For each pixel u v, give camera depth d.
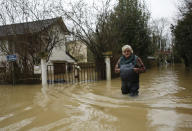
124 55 4.55
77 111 3.22
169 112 2.93
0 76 8.97
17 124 2.64
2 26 9.48
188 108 3.14
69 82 8.56
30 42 9.52
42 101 4.25
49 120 2.77
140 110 3.12
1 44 9.67
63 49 21.42
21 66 8.99
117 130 2.26
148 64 20.58
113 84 7.16
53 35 12.28
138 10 16.16
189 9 10.61
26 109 3.54
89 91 5.46
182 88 5.33
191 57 14.66
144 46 17.09
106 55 9.04
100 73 9.41
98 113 3.04
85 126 2.44
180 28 13.61
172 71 14.02
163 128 2.26
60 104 3.85
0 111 3.45
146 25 17.14
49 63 18.19
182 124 2.37
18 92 5.98
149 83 6.86
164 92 4.77
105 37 9.93
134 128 2.31
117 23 11.68
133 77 4.37
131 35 15.16
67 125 2.51
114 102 3.80
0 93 5.89
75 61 24.42
